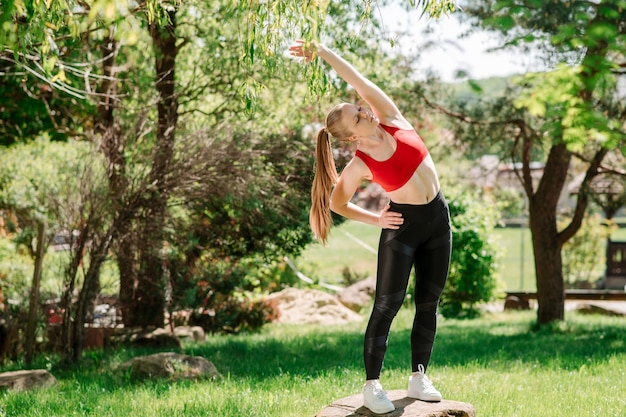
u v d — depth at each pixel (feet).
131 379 26.94
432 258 16.75
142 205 33.01
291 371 28.89
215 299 51.16
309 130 41.75
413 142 15.99
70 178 33.42
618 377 26.78
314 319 57.52
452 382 25.81
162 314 40.81
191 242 37.24
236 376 27.96
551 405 21.77
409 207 16.21
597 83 25.35
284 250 43.24
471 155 49.14
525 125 45.50
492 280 64.28
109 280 35.60
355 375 27.48
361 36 41.96
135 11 19.35
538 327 47.37
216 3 38.32
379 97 16.12
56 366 31.63
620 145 25.95
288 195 38.52
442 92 46.96
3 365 33.91
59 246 39.50
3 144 52.42
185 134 34.91
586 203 46.42
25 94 46.29
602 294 70.08
